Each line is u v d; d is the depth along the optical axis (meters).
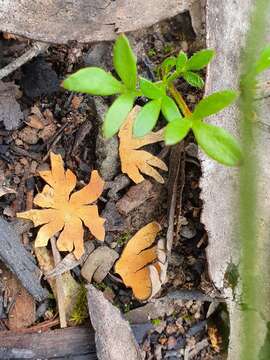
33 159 0.19
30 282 0.18
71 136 0.19
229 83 0.18
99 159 0.19
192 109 0.19
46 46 0.19
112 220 0.19
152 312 0.19
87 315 0.19
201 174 0.18
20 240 0.19
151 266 0.19
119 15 0.18
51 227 0.19
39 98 0.20
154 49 0.20
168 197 0.19
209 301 0.19
